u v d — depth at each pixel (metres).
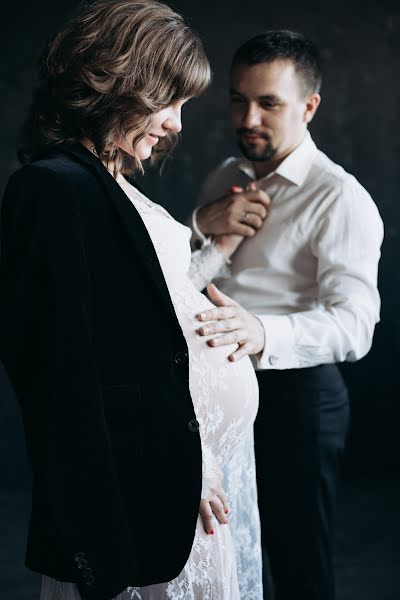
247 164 2.84
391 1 5.19
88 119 1.63
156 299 1.60
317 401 2.55
